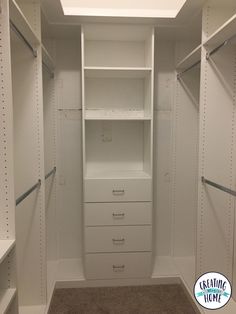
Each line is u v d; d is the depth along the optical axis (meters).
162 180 2.91
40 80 1.98
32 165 2.02
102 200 2.45
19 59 1.96
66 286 2.52
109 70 2.43
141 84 2.79
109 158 2.83
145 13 2.19
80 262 2.85
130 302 2.32
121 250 2.51
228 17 1.99
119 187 2.45
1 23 1.31
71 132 2.79
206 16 1.98
